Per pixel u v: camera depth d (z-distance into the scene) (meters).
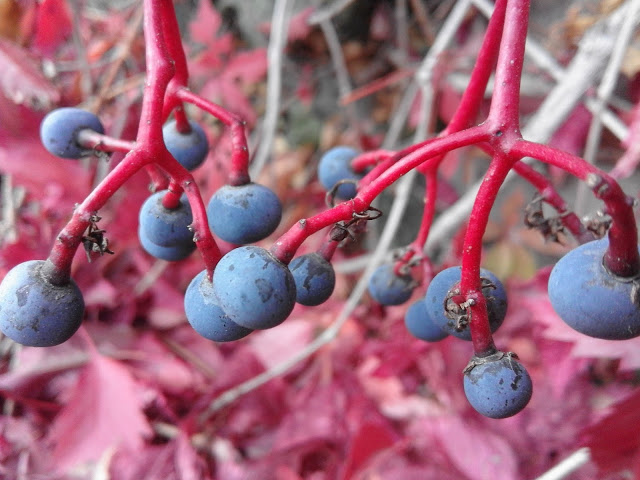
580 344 0.09
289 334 0.14
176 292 0.14
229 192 0.06
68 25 0.13
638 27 0.12
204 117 0.15
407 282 0.07
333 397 0.13
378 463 0.11
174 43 0.06
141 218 0.06
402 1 0.18
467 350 0.13
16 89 0.11
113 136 0.13
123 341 0.13
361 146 0.19
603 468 0.09
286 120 0.21
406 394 0.13
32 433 0.12
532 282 0.10
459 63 0.16
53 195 0.12
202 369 0.13
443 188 0.16
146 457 0.12
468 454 0.12
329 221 0.05
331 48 0.19
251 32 0.20
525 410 0.12
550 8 0.16
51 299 0.05
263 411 0.13
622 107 0.13
